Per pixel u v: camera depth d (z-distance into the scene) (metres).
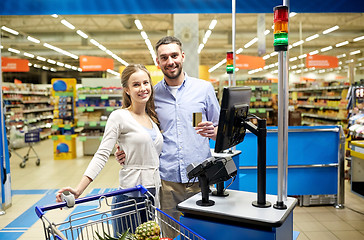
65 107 8.85
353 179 5.09
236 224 1.49
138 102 2.04
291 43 17.47
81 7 4.70
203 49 20.23
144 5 4.74
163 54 2.20
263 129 1.53
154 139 2.05
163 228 2.26
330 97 11.62
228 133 1.54
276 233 1.40
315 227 3.84
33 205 4.80
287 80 1.76
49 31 14.79
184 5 4.78
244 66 12.03
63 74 28.08
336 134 4.57
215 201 1.66
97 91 9.03
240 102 1.57
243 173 4.56
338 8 4.86
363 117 5.20
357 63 22.38
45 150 10.57
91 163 1.87
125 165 2.01
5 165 4.57
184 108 2.32
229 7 4.81
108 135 1.95
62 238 1.29
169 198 2.29
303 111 14.06
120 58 23.36
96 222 1.56
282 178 1.54
